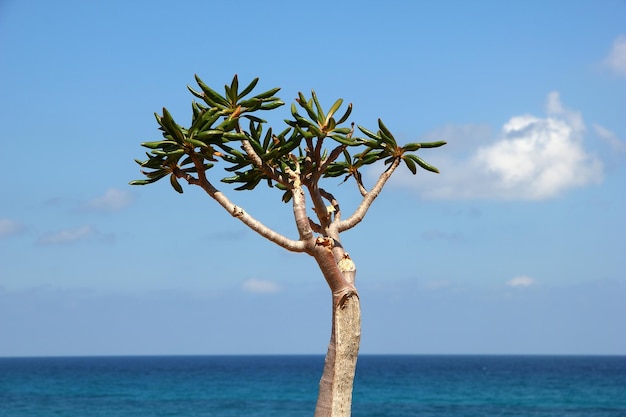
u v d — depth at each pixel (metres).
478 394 65.56
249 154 11.64
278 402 57.56
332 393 11.29
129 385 80.81
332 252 11.52
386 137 12.38
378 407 53.16
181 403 56.62
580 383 81.12
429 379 94.06
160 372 123.69
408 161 12.55
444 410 50.66
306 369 142.00
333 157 12.13
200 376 105.50
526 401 57.50
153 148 11.48
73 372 124.31
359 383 84.94
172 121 10.97
